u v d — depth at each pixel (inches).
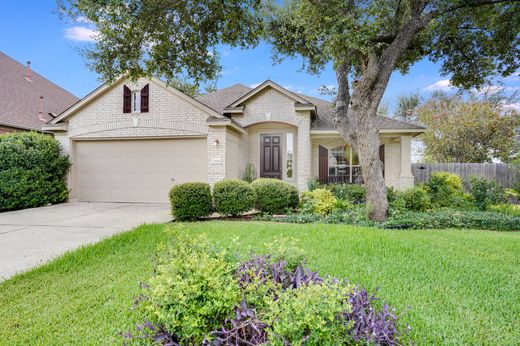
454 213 307.0
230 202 327.6
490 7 303.7
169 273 95.3
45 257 190.4
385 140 504.1
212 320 86.4
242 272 100.8
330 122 522.0
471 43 346.6
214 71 281.9
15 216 338.0
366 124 302.5
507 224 283.1
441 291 136.3
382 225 281.4
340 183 485.1
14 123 521.0
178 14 244.5
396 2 295.9
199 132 430.6
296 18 301.0
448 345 98.0
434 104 868.0
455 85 376.8
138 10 227.5
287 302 83.8
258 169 531.8
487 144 728.3
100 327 109.5
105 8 208.8
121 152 460.1
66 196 457.1
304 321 77.0
